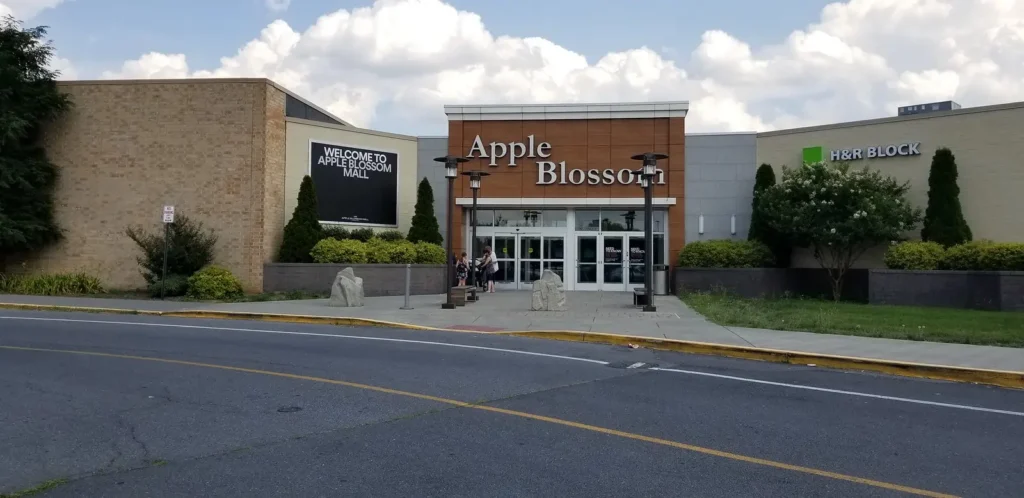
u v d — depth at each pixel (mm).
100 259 24672
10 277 24312
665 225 28094
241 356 11539
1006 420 8117
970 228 23484
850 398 9148
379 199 27906
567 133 28188
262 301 21812
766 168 26375
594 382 9844
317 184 26281
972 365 11164
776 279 25719
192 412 7738
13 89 23672
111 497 5199
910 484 5746
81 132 24859
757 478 5816
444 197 28688
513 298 23594
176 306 19812
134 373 9930
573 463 6133
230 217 24234
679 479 5758
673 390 9383
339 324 16922
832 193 23719
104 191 24719
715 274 25766
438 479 5668
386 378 9797
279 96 25219
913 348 12789
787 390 9570
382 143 28047
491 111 28391
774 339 13766
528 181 28250
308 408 7980
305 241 24562
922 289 21922
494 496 5312
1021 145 22734
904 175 24797
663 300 23438
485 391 9062
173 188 24469
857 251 25203
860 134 25641
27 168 23953
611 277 28344
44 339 13273
